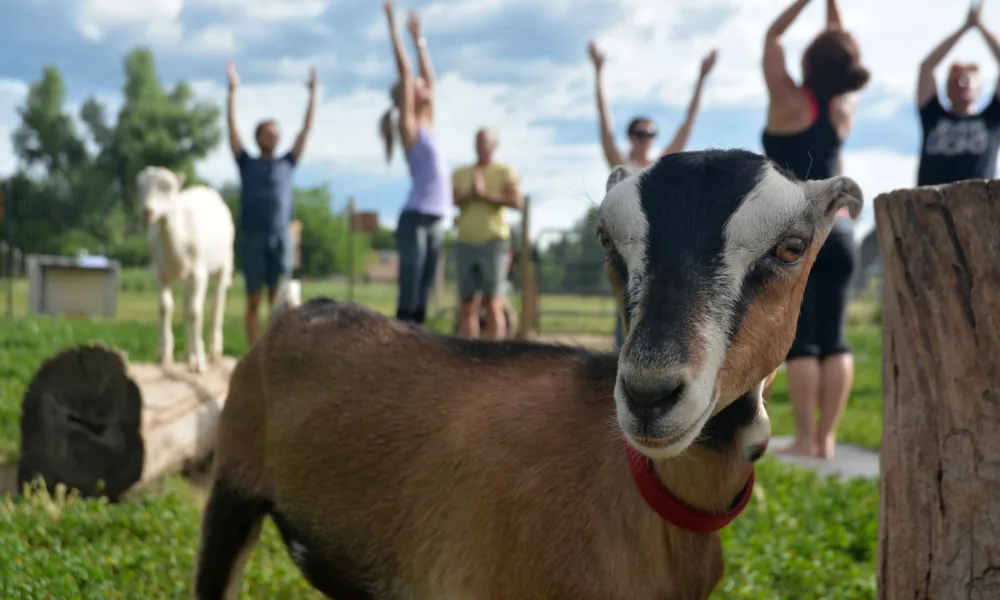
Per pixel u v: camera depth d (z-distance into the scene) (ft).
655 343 6.43
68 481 16.89
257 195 27.25
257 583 12.59
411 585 9.16
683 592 8.04
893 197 8.52
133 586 12.30
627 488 7.86
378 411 9.63
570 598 7.93
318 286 111.65
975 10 19.38
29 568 12.33
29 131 186.50
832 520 16.30
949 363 8.23
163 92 188.14
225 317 59.72
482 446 8.70
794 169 18.52
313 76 27.48
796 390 21.52
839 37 18.10
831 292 20.29
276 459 10.36
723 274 6.76
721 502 7.69
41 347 36.09
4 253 79.20
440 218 23.68
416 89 23.53
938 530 8.36
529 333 42.19
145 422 16.88
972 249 8.04
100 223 159.02
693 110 18.43
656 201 6.98
